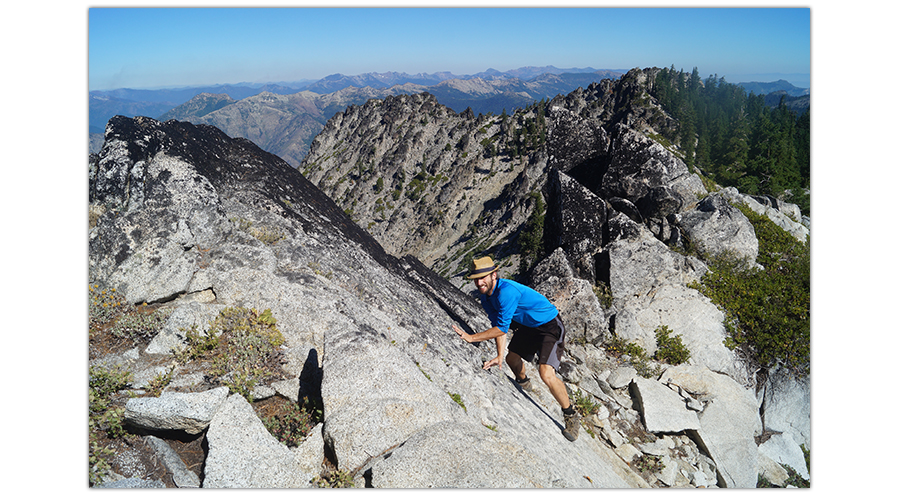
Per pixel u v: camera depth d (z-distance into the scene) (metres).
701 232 12.04
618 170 12.62
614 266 11.48
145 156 7.18
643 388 8.98
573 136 13.64
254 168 9.63
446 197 188.62
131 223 6.53
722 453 8.38
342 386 4.62
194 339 5.24
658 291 11.21
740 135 115.88
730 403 8.95
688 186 12.52
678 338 10.20
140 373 4.91
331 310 6.16
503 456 4.24
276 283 6.33
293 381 5.18
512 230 152.00
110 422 4.14
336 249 8.88
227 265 6.80
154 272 6.23
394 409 4.43
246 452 3.97
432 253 177.25
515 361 7.10
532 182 164.75
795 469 9.09
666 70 177.38
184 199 7.05
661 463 7.86
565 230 12.32
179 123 8.65
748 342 10.36
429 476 3.78
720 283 11.29
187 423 4.16
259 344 5.41
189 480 3.95
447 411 4.80
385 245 188.25
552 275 11.24
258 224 8.10
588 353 10.05
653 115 152.12
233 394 4.62
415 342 6.57
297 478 3.97
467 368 6.73
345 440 4.14
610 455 7.51
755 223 13.43
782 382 9.92
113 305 5.75
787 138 100.38
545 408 7.69
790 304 10.63
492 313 6.00
